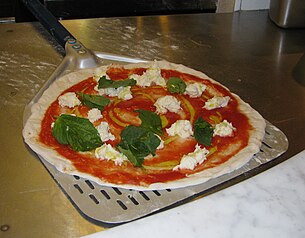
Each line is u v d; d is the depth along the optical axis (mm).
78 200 607
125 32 1123
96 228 574
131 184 632
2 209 598
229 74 963
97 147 695
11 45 1031
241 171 667
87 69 920
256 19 1244
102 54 982
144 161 678
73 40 980
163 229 462
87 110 792
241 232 468
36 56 993
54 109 793
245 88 912
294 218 487
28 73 927
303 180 539
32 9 1074
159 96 841
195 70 940
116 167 665
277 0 1183
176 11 1470
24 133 729
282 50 1086
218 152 703
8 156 694
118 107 804
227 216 483
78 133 696
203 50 1062
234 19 1236
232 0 1272
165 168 667
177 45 1076
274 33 1171
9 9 1667
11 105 820
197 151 687
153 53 1031
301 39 1148
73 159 677
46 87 869
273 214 490
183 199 616
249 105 830
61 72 913
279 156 705
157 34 1124
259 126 762
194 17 1233
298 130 782
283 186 528
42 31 1100
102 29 1131
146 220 469
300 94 901
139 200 611
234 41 1115
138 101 823
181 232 461
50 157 676
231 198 504
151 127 734
